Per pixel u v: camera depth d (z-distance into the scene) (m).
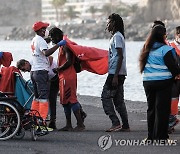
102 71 18.52
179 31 18.16
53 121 18.78
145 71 15.51
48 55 17.42
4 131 16.05
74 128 18.38
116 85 17.84
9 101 16.00
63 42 17.52
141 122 20.48
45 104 17.55
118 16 17.92
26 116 16.11
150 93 15.58
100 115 22.44
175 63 15.23
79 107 18.33
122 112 18.12
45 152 14.43
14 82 17.28
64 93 18.20
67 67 18.09
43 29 17.73
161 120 15.39
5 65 17.31
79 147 15.14
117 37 17.73
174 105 17.69
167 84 15.27
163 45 15.34
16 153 14.30
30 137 16.64
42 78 17.58
